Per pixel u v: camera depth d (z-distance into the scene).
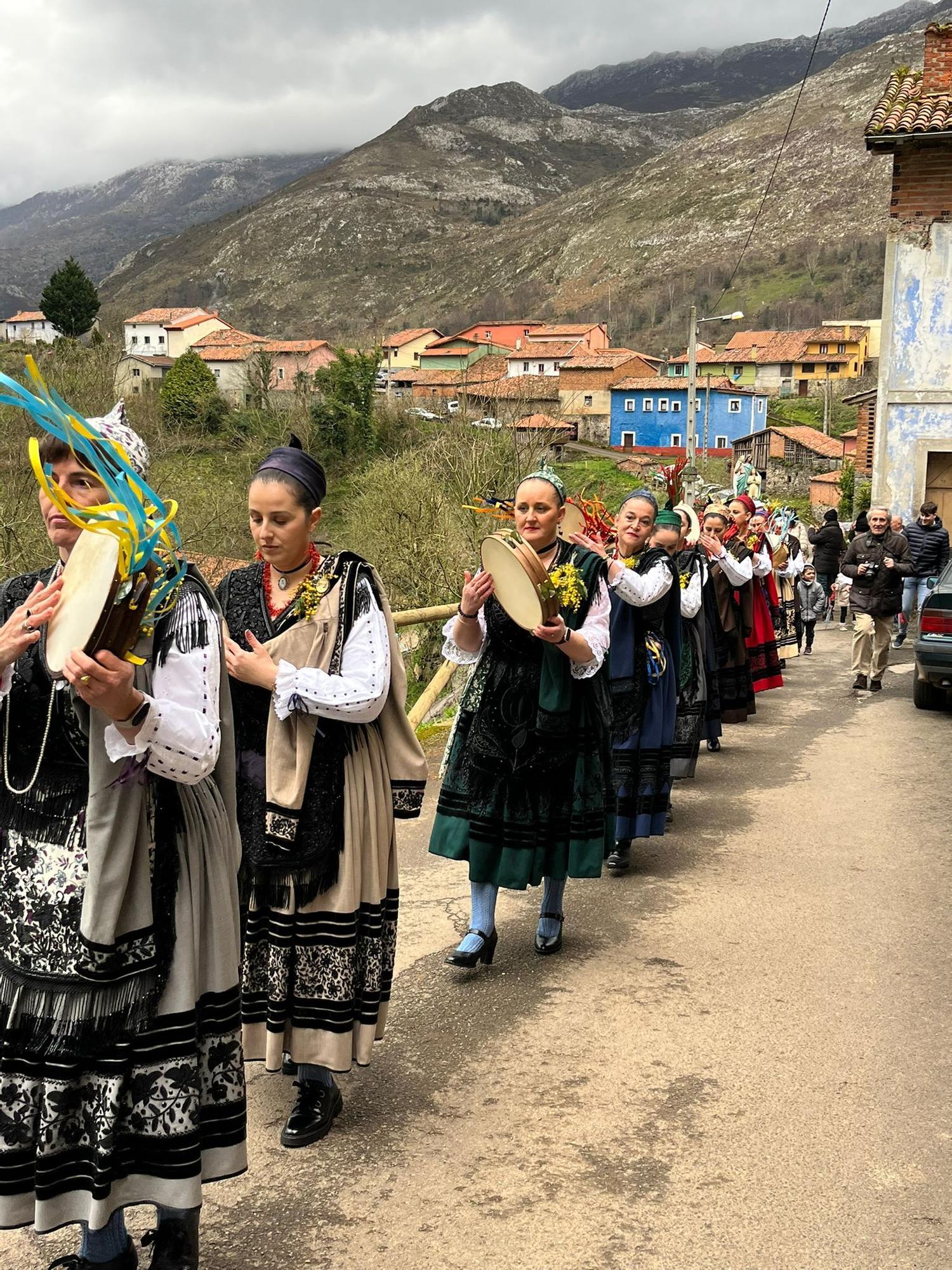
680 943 5.21
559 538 4.93
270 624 3.47
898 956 5.03
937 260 18.52
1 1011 2.48
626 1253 3.00
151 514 2.37
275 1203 3.22
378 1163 3.43
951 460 18.92
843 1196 3.26
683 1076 3.97
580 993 4.66
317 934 3.42
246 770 3.46
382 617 3.47
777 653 11.48
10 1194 2.48
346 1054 3.45
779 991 4.67
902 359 18.84
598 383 83.81
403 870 6.23
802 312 175.50
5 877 2.50
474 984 4.75
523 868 4.78
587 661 4.64
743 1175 3.36
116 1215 2.64
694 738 7.75
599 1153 3.48
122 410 2.62
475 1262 2.96
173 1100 2.55
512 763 4.73
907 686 13.21
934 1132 3.59
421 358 105.81
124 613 2.31
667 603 6.24
